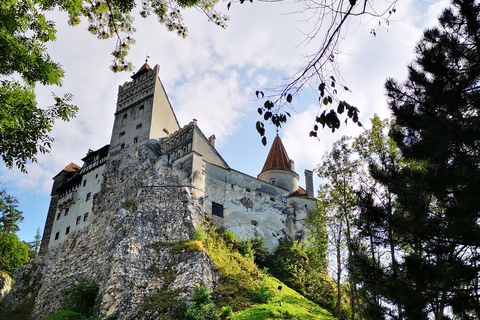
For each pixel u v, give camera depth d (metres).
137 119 60.16
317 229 36.62
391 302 16.03
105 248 48.03
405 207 16.14
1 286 58.19
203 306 35.44
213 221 50.59
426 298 14.55
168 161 53.97
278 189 59.41
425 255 15.38
